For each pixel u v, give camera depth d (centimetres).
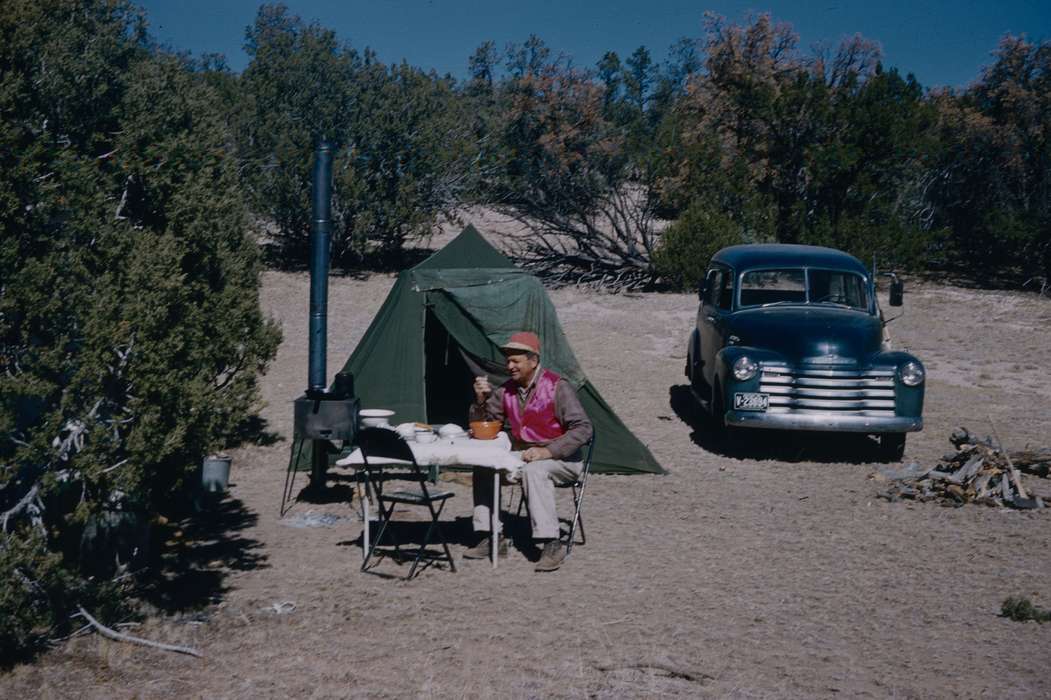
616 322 1948
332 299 2094
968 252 2738
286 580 607
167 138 606
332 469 920
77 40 584
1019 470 891
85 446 474
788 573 628
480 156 2488
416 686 452
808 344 956
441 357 1051
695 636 517
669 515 771
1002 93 2730
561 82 2448
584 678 461
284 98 2319
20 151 475
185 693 443
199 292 634
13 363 472
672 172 2420
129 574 571
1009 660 483
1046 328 1895
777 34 2759
